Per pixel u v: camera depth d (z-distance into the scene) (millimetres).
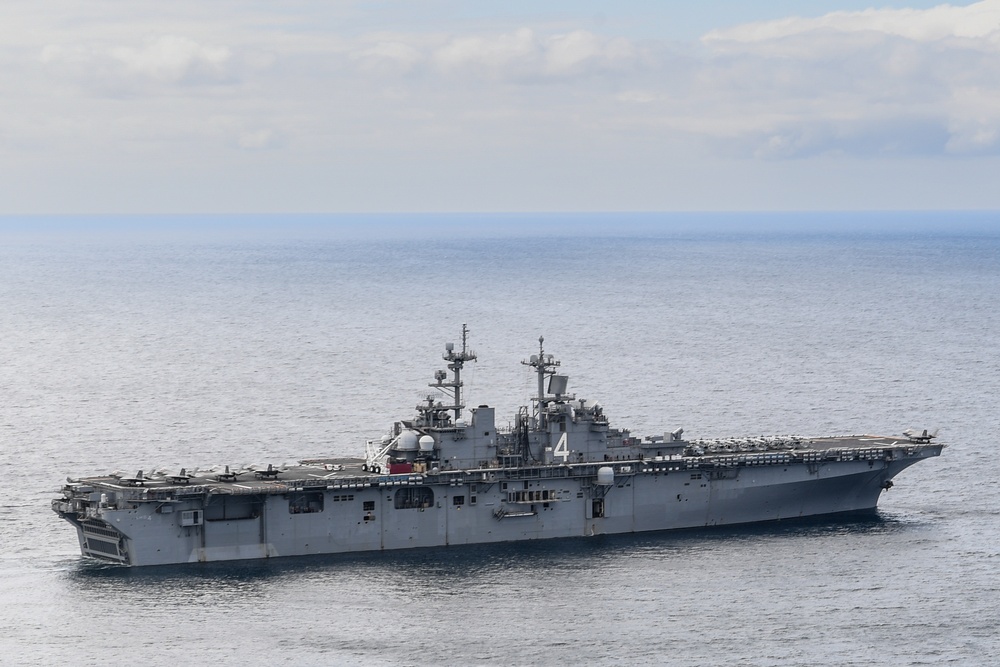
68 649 155375
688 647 157750
